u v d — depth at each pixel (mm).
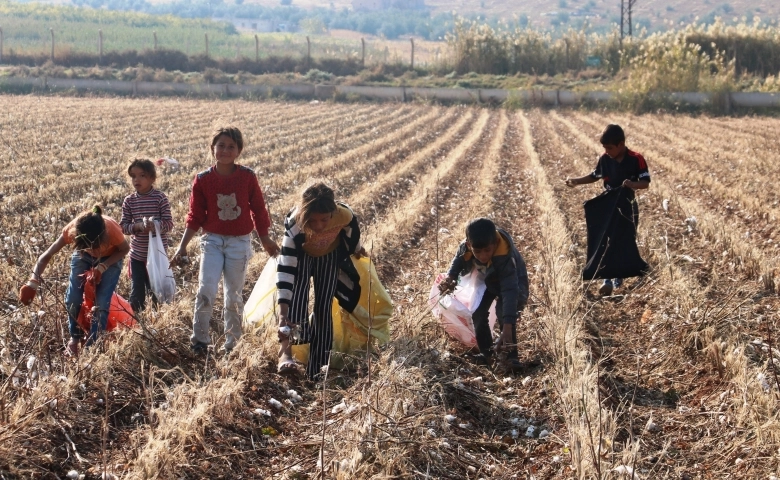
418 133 26672
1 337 6121
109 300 6270
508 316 6273
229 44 76312
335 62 51156
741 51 44125
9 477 4246
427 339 6773
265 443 5156
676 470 4781
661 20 187000
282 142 22906
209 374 6004
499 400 5871
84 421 5000
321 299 6230
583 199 14422
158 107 34594
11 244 9070
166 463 4465
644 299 8188
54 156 18062
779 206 13141
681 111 36344
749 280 8719
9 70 46750
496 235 6297
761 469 4676
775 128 28016
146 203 7301
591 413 5113
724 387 5820
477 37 49094
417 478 4715
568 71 47531
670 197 13883
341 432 5004
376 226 11234
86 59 50844
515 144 24281
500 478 4840
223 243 6438
